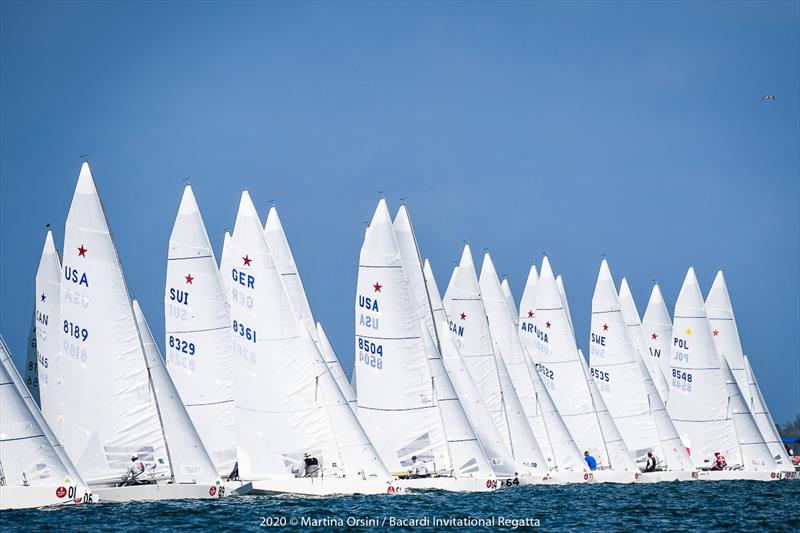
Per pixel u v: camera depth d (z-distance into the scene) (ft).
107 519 456.45
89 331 530.27
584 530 473.26
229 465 577.84
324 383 579.48
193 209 579.89
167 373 541.34
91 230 530.68
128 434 530.27
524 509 540.52
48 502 481.05
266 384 576.61
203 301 578.66
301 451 574.97
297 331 580.30
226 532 436.35
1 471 474.08
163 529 437.58
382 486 575.38
